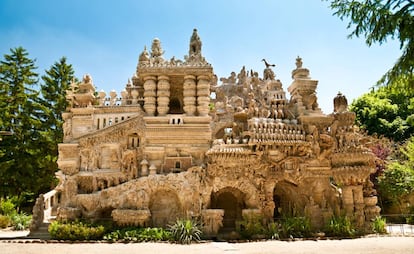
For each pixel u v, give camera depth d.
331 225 22.73
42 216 24.30
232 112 27.81
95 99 27.78
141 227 21.81
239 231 22.09
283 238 21.58
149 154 24.55
